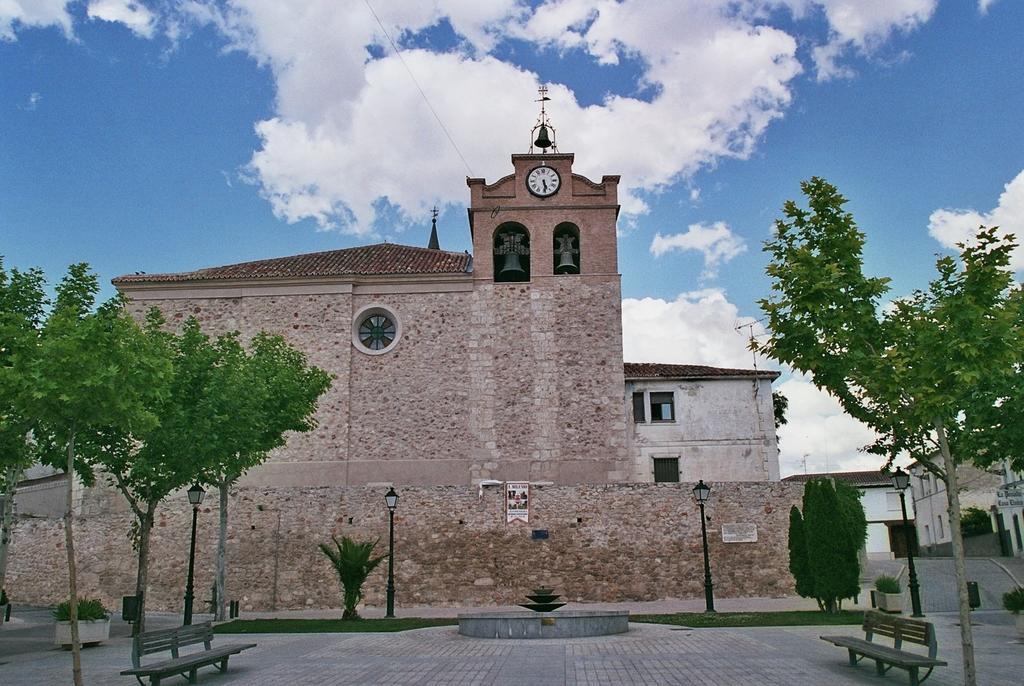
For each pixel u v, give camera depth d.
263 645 16.11
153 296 31.73
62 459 18.69
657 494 25.45
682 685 10.84
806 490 21.27
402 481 29.80
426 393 30.62
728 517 25.25
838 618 19.06
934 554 49.72
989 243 10.18
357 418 30.44
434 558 25.03
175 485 19.06
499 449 30.06
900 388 10.09
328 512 25.31
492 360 30.86
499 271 32.56
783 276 11.20
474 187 32.31
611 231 31.97
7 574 26.33
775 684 10.88
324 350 31.00
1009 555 37.38
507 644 15.27
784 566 24.91
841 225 11.59
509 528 25.23
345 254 35.22
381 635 17.31
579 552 25.06
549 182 32.38
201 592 24.95
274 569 24.94
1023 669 12.10
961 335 9.80
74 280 18.23
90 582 25.56
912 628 10.76
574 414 30.31
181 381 18.53
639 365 33.75
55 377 10.86
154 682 10.74
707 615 20.14
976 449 16.25
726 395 32.06
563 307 31.30
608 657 13.38
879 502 55.00
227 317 31.56
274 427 23.34
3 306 17.14
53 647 16.92
